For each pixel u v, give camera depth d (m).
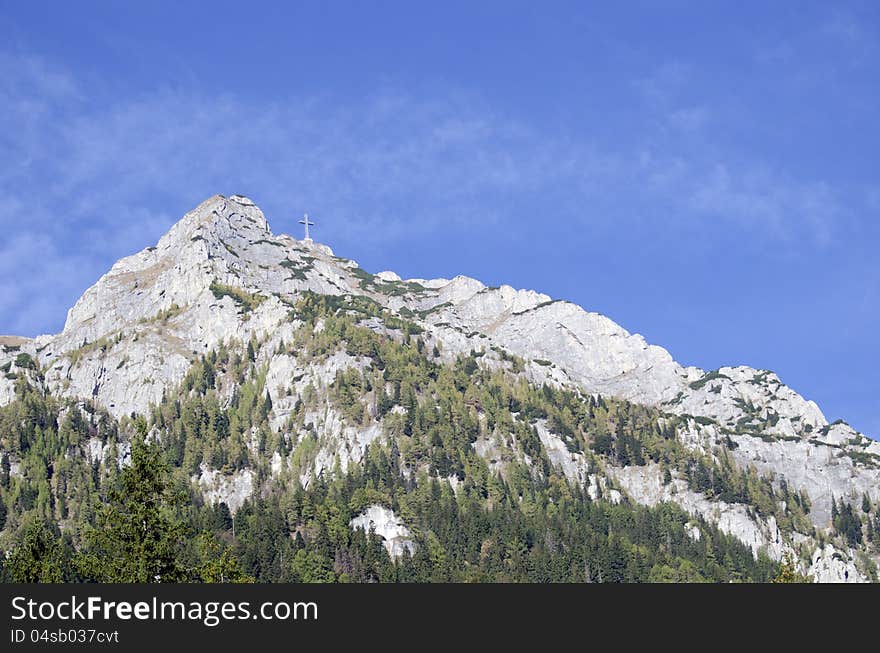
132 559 115.69
